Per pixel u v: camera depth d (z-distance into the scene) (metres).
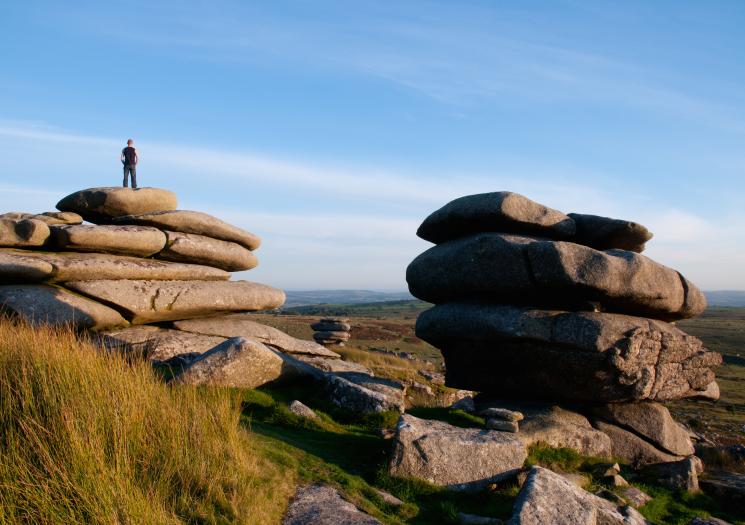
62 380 8.38
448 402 19.64
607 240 14.99
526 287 13.50
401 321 126.50
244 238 22.86
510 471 10.26
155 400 8.63
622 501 10.23
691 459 12.22
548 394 13.71
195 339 19.03
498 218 14.29
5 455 6.95
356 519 7.41
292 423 11.78
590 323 12.84
